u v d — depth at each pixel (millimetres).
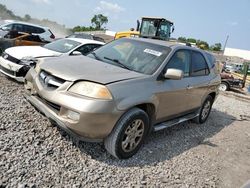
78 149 3850
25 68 6395
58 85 3625
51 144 3805
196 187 3646
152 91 4059
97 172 3439
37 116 4582
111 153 3773
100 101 3381
